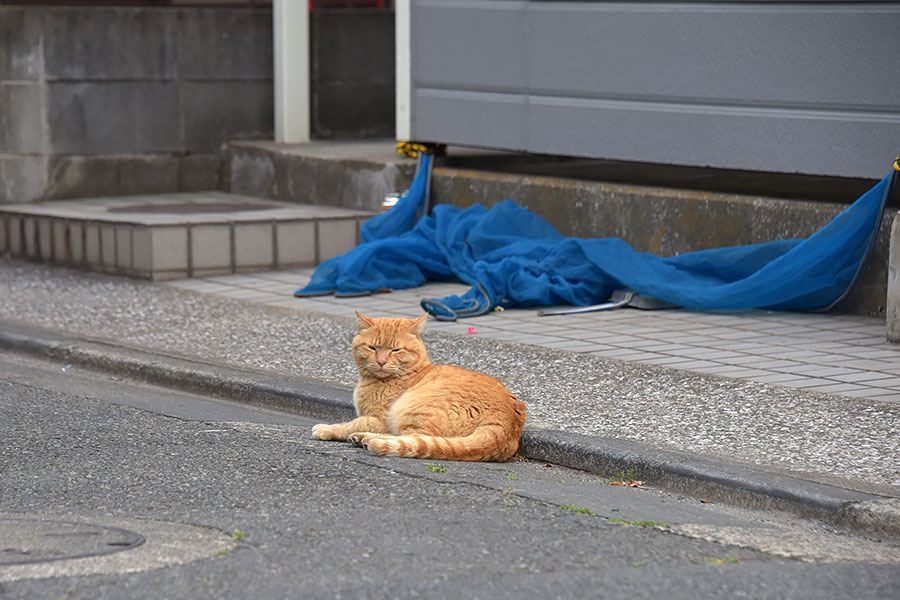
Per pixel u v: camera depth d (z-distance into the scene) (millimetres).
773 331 11156
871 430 7926
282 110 18422
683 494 7102
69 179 17688
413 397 7766
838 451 7465
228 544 5906
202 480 7027
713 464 7137
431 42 15305
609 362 9945
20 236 15727
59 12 17344
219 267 14461
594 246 12500
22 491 6824
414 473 7168
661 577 5543
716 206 12805
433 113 15391
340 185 16469
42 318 12141
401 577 5469
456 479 7074
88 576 5492
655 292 12078
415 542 5941
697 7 12789
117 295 13305
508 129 14656
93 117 17766
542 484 7129
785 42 12172
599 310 12250
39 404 9133
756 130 12484
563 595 5301
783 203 12320
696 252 12227
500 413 7695
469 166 16297
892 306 10547
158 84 18156
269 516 6340
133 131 18078
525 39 14328
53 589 5340
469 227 14008
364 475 7125
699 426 8062
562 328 11383
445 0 15086
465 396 7691
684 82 12984
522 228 13859
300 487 6879
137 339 11156
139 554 5766
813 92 12023
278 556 5734
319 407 8953
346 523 6227
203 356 10445
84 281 14219
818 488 6695
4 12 17078
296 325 11648
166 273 14156
